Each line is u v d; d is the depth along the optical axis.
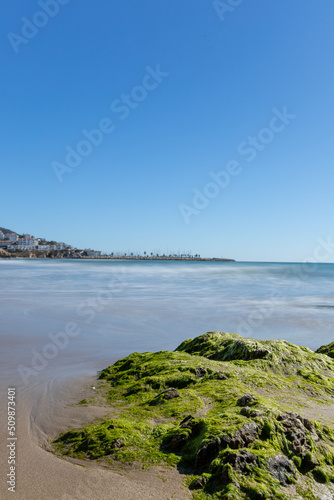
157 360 8.52
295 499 3.61
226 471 3.75
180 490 3.71
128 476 3.99
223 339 9.51
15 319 16.62
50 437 5.20
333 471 4.11
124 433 4.79
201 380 7.00
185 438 4.49
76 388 7.64
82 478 3.97
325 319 17.95
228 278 47.34
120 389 7.32
